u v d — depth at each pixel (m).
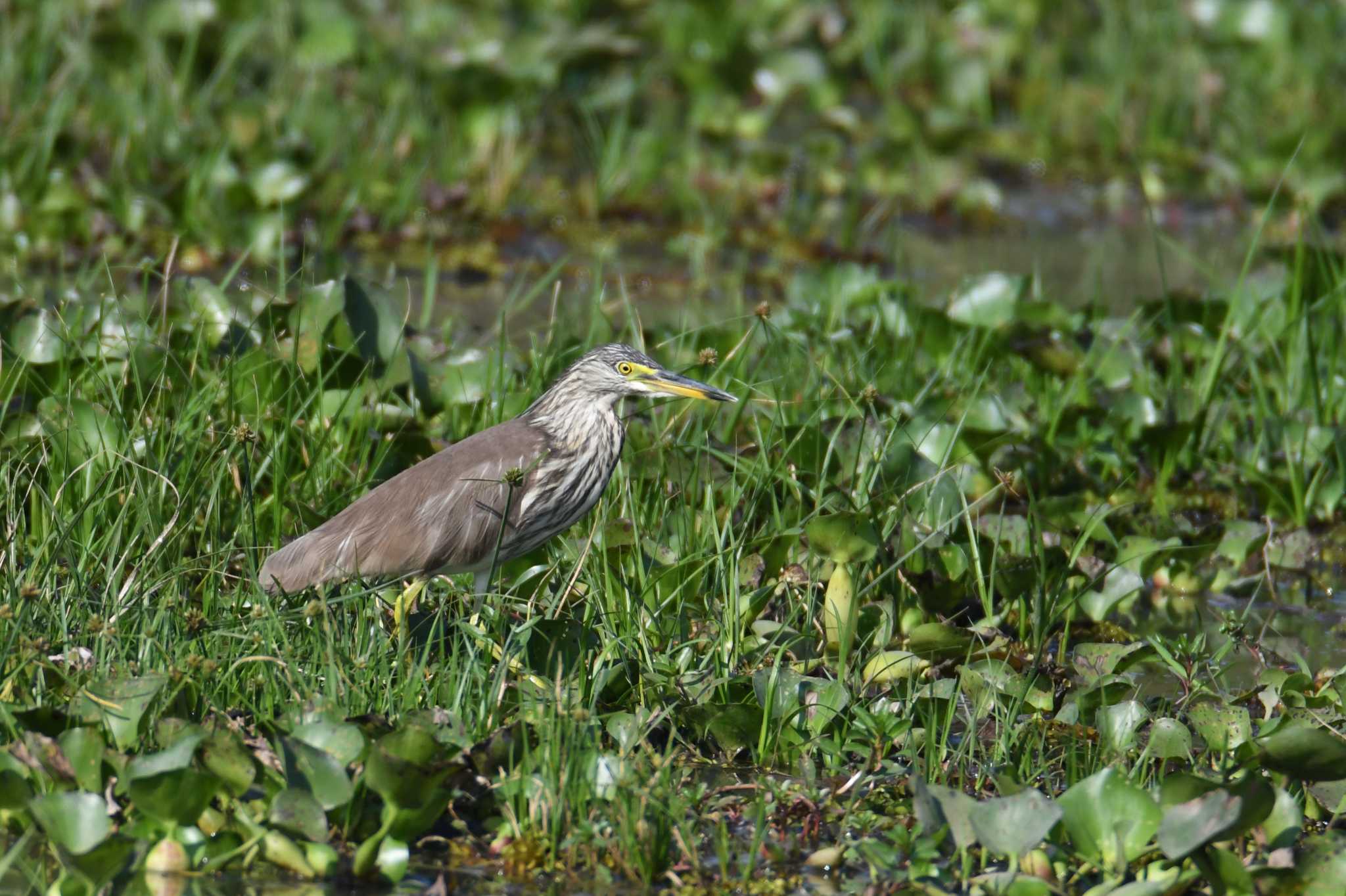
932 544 11.11
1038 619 10.28
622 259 19.23
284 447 11.07
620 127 21.16
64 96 18.91
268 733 8.17
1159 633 11.41
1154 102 24.56
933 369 14.70
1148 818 7.86
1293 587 12.41
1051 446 13.12
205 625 8.88
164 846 7.63
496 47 22.91
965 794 8.67
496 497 10.20
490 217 19.58
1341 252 19.84
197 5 21.95
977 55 26.09
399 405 12.45
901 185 22.25
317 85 21.50
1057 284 19.06
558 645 9.40
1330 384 14.12
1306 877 7.66
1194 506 13.42
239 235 17.66
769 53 24.67
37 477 10.64
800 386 13.39
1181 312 15.59
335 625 9.21
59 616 8.91
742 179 21.64
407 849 7.73
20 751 7.83
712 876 7.89
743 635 10.01
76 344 12.23
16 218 17.38
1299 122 24.09
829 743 8.94
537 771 8.23
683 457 11.74
